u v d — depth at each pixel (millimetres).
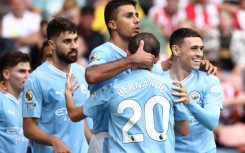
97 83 21000
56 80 23719
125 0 22062
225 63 40906
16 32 41531
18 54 25359
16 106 25422
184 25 40125
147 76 20844
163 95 20812
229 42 41094
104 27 41969
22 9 41781
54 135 23750
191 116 22672
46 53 25609
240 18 43750
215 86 22859
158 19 42219
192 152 22766
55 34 23594
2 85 25438
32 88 23500
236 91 36438
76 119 21422
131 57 20484
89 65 21625
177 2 42406
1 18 42719
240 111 36250
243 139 34469
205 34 40969
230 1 45344
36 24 41938
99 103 20891
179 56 22766
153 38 20797
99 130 22125
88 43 40094
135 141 20625
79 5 43594
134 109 20672
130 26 21938
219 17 42844
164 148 20734
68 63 23781
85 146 24234
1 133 25156
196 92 22828
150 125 20672
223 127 34781
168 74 23047
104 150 21938
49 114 23719
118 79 21078
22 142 25531
